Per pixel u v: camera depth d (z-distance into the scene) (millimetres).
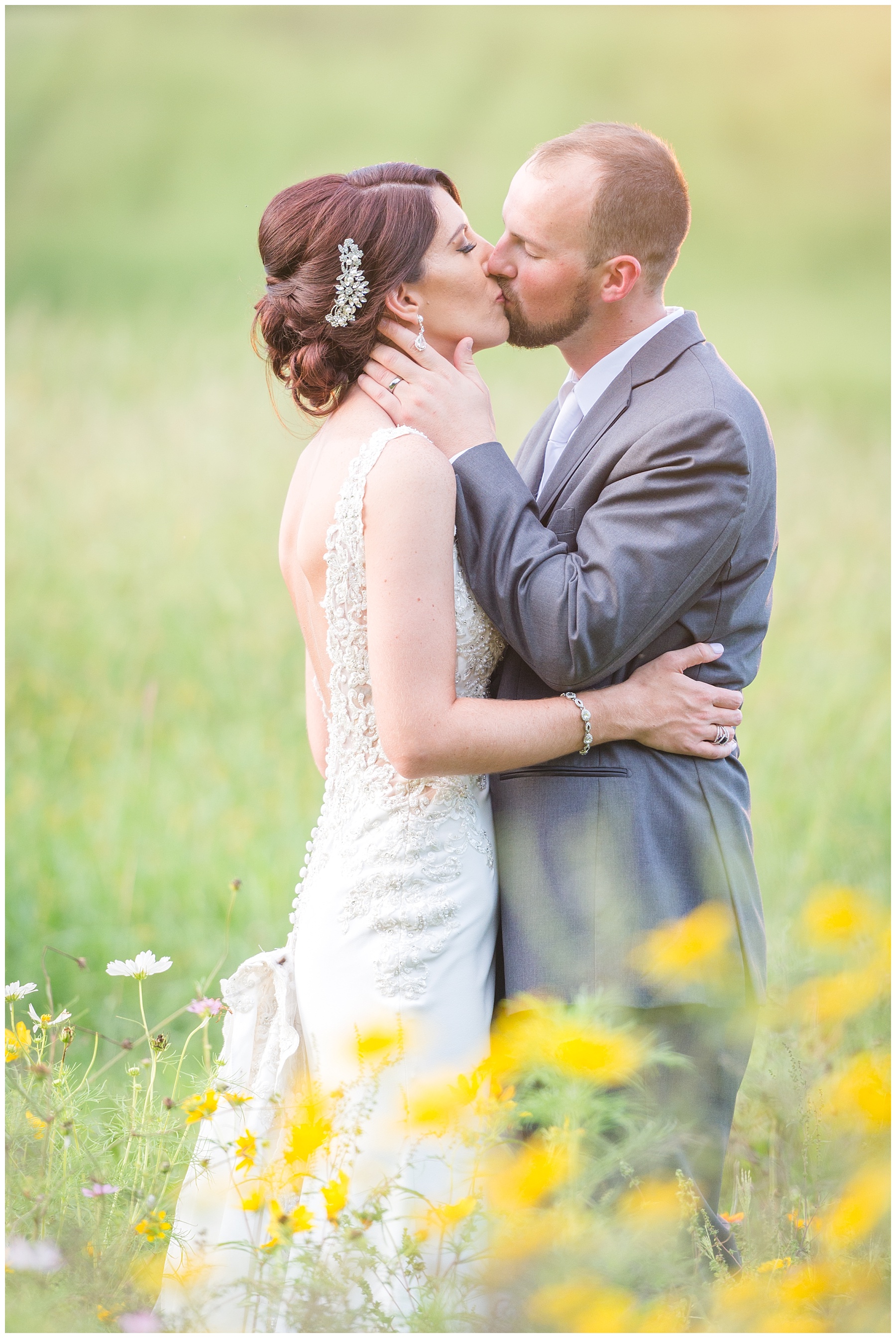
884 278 46469
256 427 24406
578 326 6441
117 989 10227
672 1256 5223
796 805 12914
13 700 15859
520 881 6172
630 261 6215
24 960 10602
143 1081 8492
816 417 28438
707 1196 6145
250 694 15914
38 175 49781
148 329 32438
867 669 16469
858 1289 5371
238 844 12391
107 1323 5574
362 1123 5742
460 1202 5039
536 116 53844
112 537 19938
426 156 50906
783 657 16938
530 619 5793
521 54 58719
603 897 6008
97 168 50438
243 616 17969
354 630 5875
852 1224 5523
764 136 54781
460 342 6305
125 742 14719
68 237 45094
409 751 5656
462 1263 5352
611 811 6066
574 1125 5137
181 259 42500
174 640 17344
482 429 6066
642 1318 5016
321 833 6359
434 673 5656
